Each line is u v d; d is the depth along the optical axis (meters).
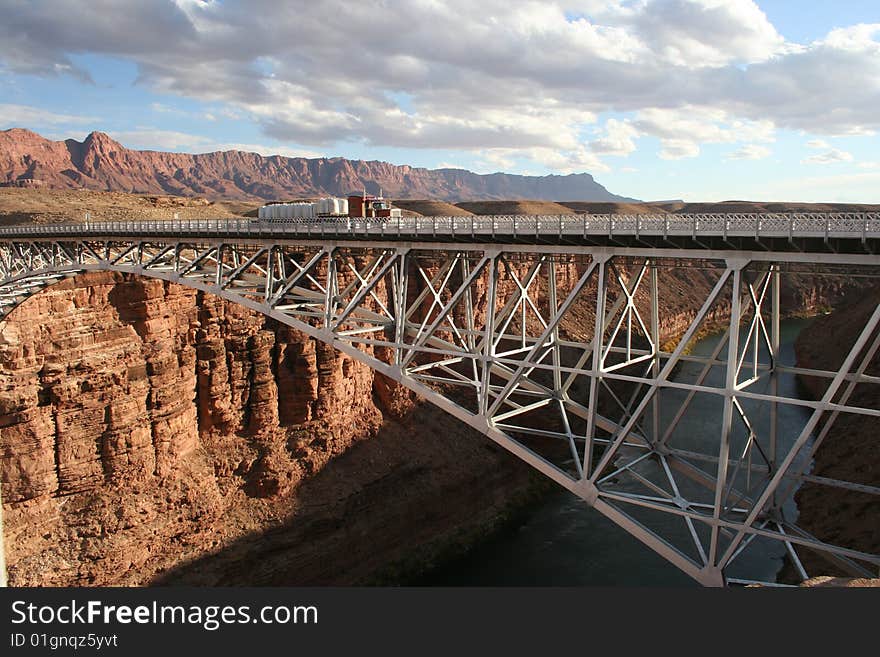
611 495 18.11
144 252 44.03
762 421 53.72
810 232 15.13
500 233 20.88
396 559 40.50
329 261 27.23
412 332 26.53
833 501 30.52
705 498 43.47
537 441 52.81
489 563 39.91
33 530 34.03
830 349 59.88
